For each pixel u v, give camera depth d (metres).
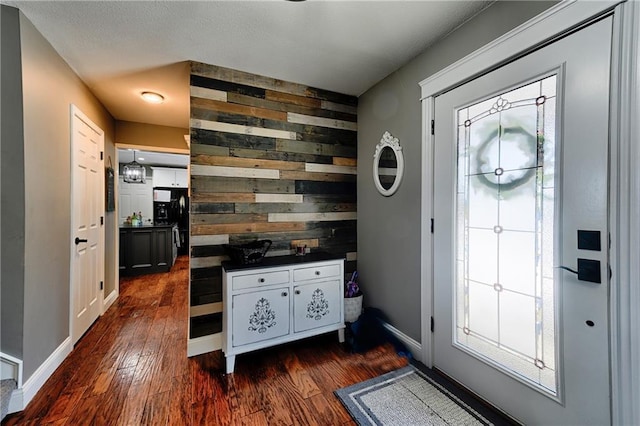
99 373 1.91
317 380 1.84
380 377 1.86
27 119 1.65
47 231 1.86
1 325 1.55
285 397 1.67
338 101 2.77
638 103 1.04
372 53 2.06
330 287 2.31
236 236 2.31
